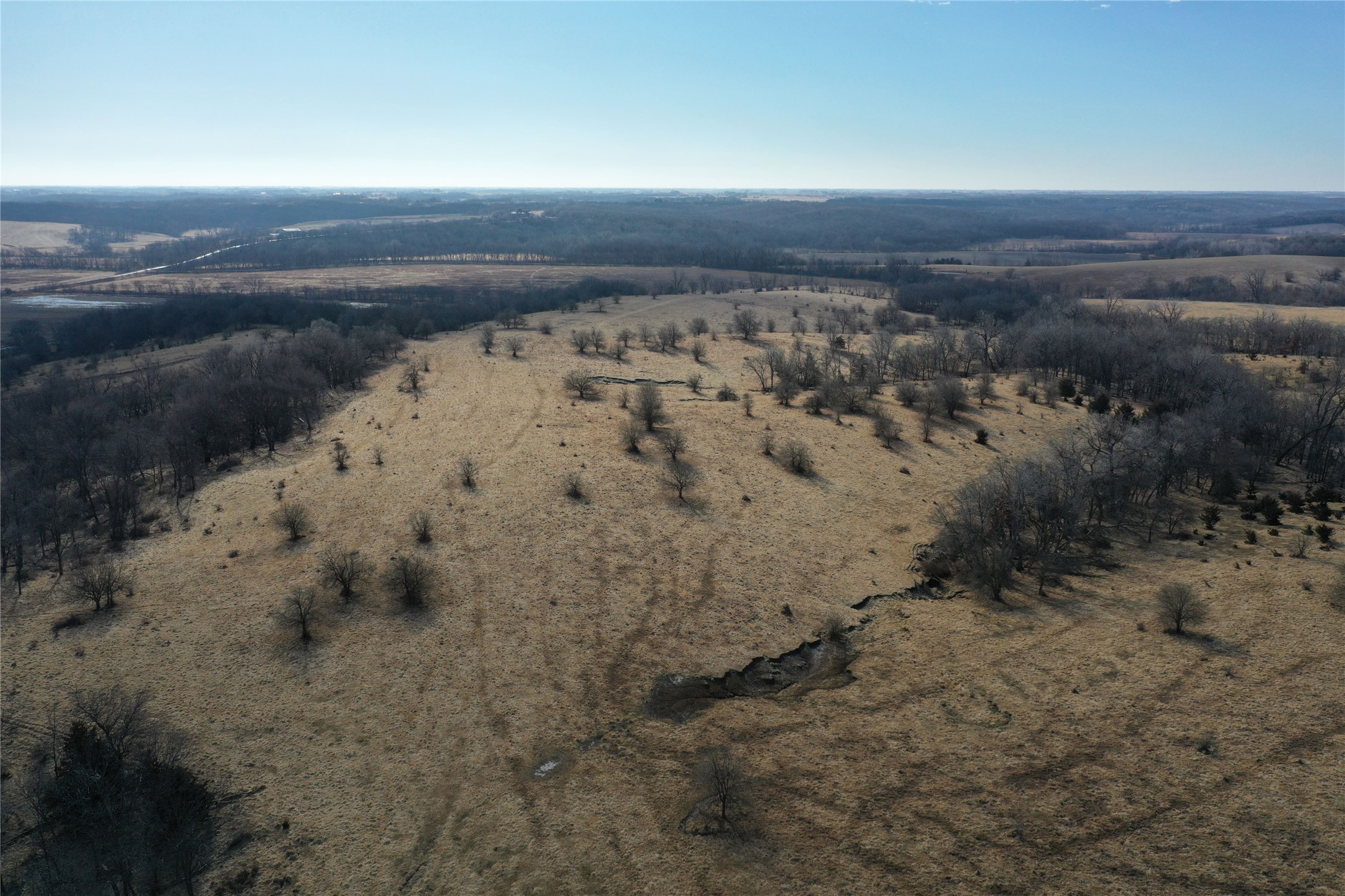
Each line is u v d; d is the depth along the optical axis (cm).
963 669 5997
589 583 7100
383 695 5662
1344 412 10144
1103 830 4366
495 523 7988
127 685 5669
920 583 7425
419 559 7281
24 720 5316
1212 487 9312
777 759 5122
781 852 4369
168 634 6250
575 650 6225
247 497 8612
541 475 9131
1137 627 6366
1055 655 6069
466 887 4225
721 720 5525
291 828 4575
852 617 6844
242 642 6166
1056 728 5219
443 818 4669
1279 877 3978
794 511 8588
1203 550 7700
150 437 10050
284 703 5550
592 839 4509
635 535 7919
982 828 4450
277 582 6962
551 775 5009
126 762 4800
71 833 4522
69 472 9688
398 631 6347
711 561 7544
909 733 5297
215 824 4584
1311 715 5106
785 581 7294
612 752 5212
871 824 4531
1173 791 4591
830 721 5494
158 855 4366
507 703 5625
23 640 6191
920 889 4088
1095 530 8362
